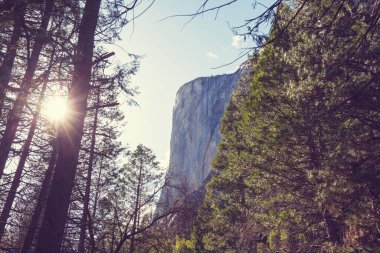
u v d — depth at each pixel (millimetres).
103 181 19688
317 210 14188
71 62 6969
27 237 11078
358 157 10219
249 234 21000
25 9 7379
